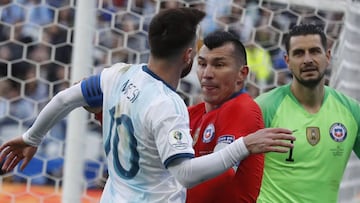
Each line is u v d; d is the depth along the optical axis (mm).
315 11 17297
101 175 17656
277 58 18594
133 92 9180
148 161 9078
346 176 15438
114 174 9453
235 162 8648
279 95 13188
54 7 19188
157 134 8766
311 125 12828
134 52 17297
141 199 9133
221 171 8633
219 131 10469
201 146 10727
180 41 9141
